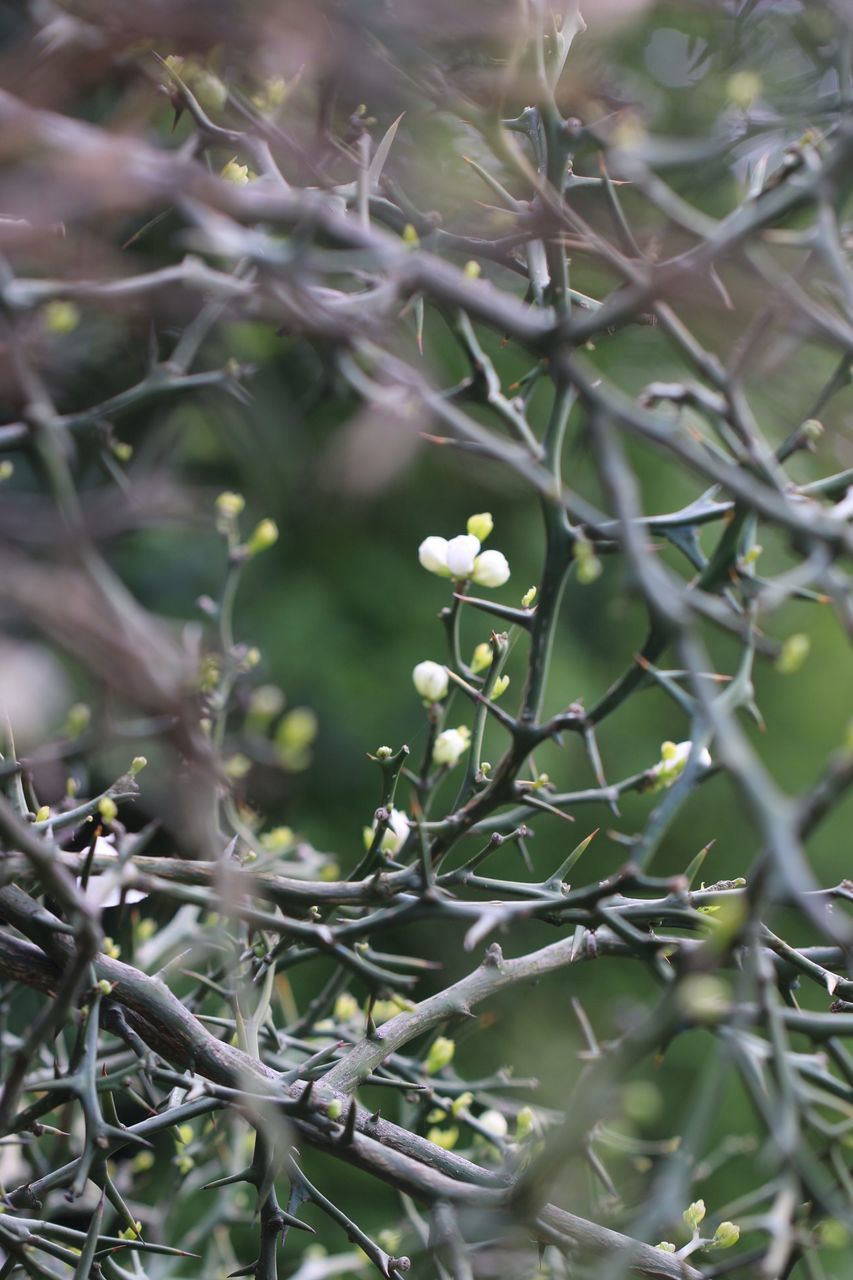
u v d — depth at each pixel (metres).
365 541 3.54
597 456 1.83
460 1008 1.95
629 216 2.02
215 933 2.04
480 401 1.88
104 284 1.86
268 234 1.90
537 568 3.61
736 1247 2.30
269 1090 1.91
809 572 1.83
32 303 1.84
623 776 3.74
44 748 1.90
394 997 1.86
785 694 3.98
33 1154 2.03
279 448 1.98
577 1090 1.83
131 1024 1.92
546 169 1.92
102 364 1.99
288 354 2.14
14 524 1.83
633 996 3.55
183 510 1.96
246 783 2.05
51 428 1.82
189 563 3.16
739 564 1.86
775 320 1.88
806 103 1.96
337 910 1.96
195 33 1.88
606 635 3.82
